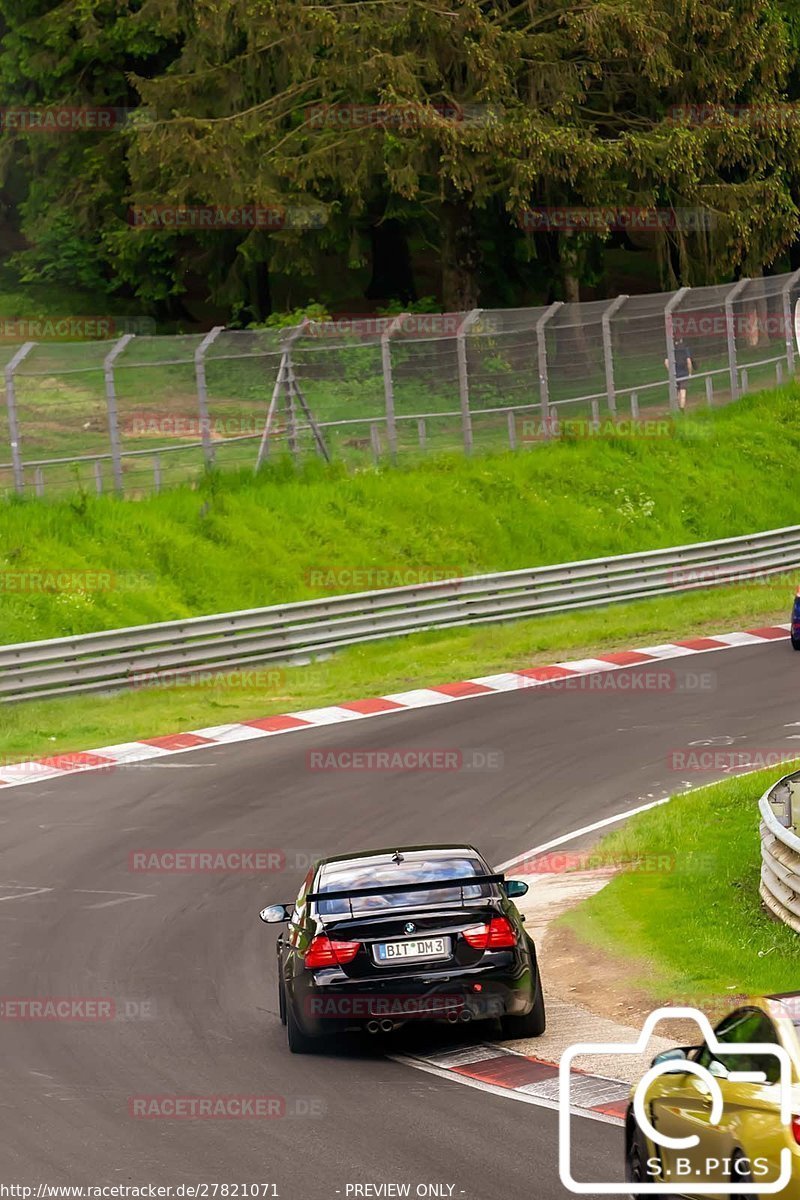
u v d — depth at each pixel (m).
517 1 182.38
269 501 131.12
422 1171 32.97
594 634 114.44
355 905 44.03
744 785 72.75
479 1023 47.59
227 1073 42.59
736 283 178.00
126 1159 34.84
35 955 56.12
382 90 164.50
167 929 58.97
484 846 69.06
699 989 48.75
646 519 147.38
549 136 166.62
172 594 117.81
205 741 90.75
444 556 132.50
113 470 126.75
